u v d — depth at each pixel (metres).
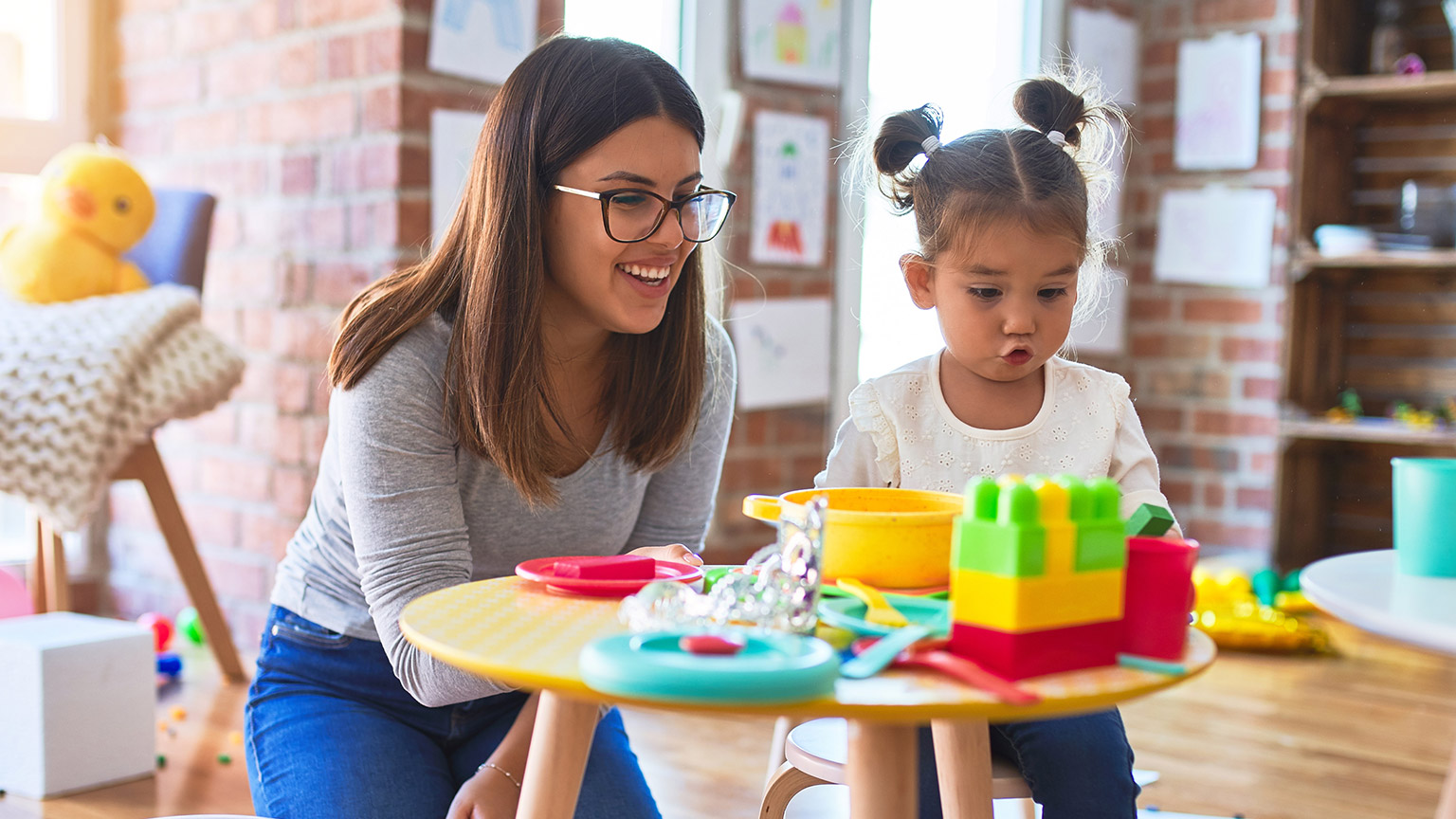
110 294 2.26
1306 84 3.21
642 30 2.62
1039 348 1.14
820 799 1.79
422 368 1.07
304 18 2.39
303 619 1.22
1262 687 2.40
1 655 1.74
